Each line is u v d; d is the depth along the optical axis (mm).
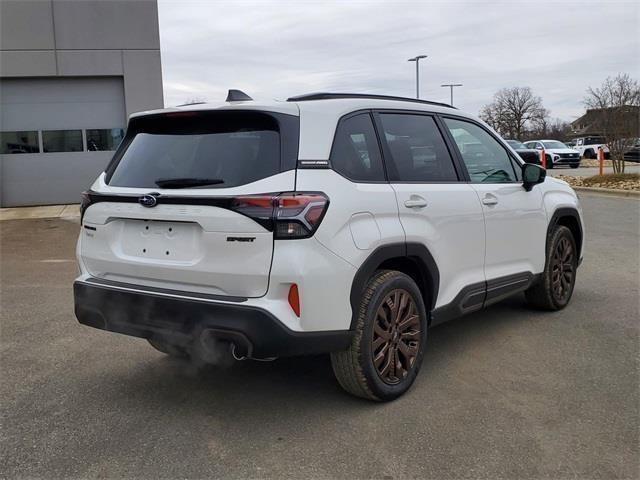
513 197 4887
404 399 3736
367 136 3742
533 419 3441
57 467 2994
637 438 3211
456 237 4180
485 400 3705
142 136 3848
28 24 15195
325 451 3115
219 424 3443
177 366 4410
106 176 3850
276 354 3119
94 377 4207
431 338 4953
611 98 19016
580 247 5961
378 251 3482
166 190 3398
